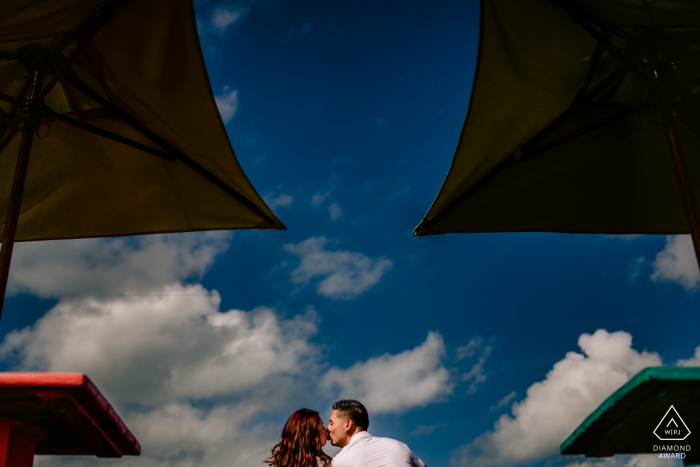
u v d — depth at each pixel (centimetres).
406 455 234
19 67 434
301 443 232
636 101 450
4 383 127
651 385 117
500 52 406
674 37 375
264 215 520
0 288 329
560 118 449
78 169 484
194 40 399
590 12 372
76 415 143
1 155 469
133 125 462
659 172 475
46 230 500
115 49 413
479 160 471
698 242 322
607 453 148
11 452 165
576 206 501
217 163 474
